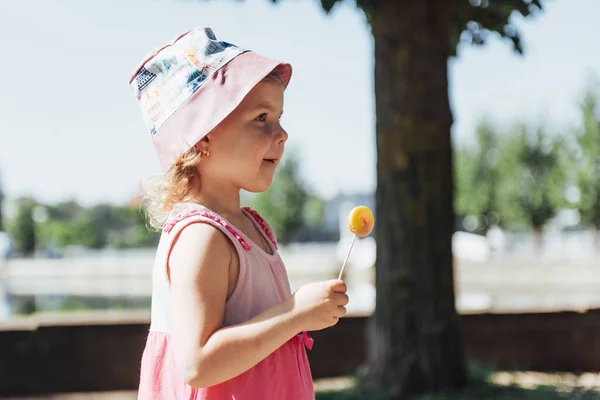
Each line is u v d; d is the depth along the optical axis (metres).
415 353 5.31
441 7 5.39
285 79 1.77
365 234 1.58
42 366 6.27
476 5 5.35
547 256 30.73
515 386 5.52
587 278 21.02
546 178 32.53
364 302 13.89
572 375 6.41
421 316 5.34
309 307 1.43
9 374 6.22
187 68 1.62
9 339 6.23
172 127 1.61
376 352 5.49
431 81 5.38
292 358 1.60
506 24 5.38
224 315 1.51
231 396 1.49
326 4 4.87
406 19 5.36
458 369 5.39
